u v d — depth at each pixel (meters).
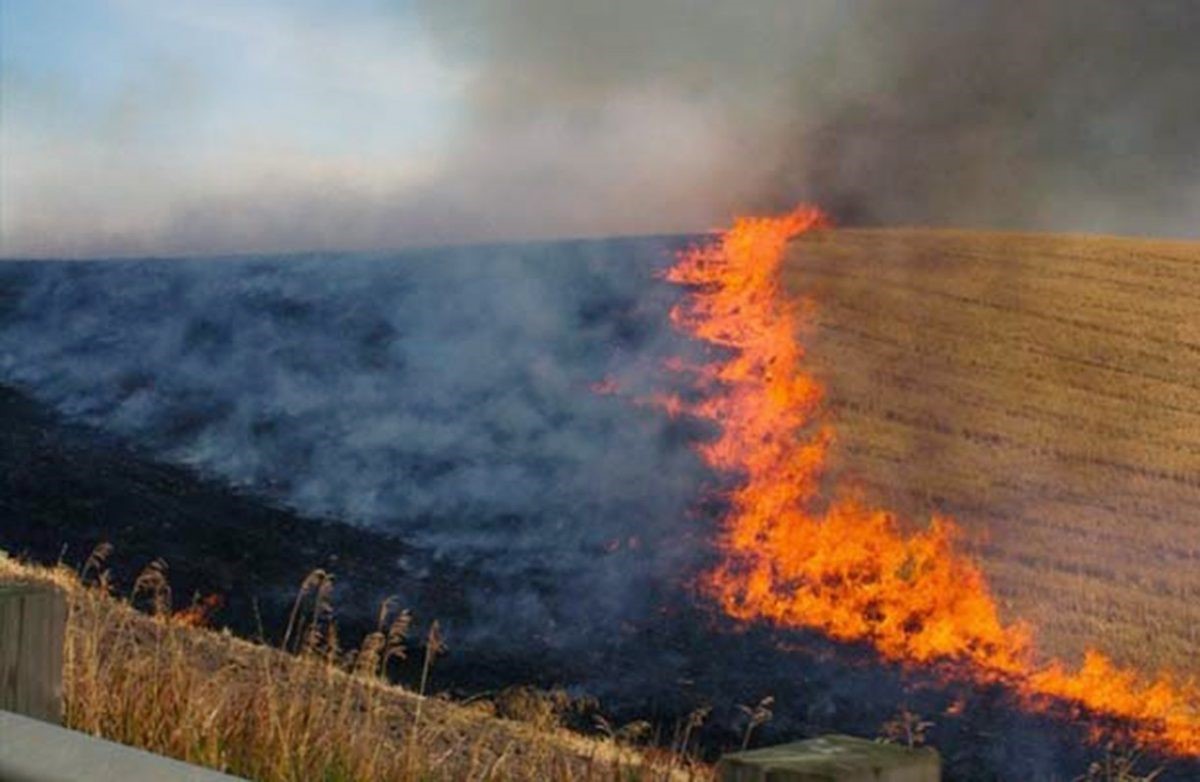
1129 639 34.56
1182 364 47.81
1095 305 50.66
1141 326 49.22
